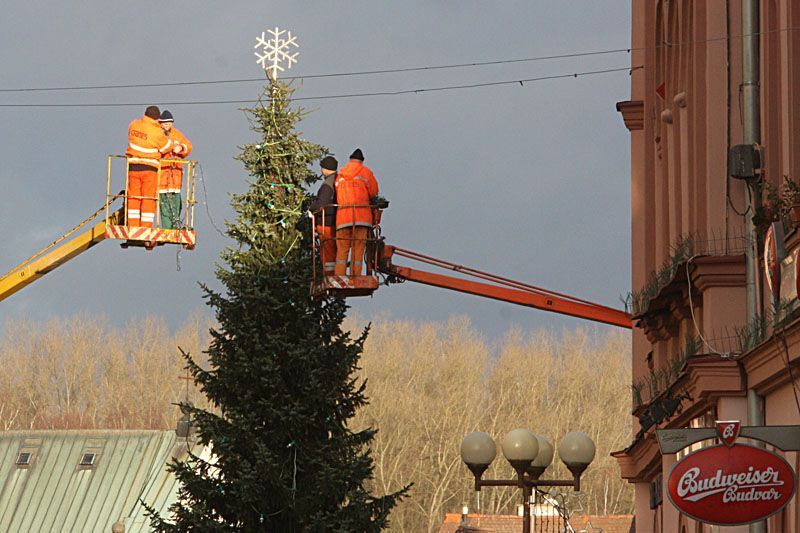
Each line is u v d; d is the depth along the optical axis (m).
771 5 40.19
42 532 132.62
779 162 39.41
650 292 49.94
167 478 134.38
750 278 39.53
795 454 34.38
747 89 40.72
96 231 63.41
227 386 62.84
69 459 138.62
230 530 61.88
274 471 61.09
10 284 64.00
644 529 62.69
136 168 59.94
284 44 65.62
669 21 55.31
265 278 63.12
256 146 65.00
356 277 53.03
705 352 40.53
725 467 31.34
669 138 55.44
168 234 59.44
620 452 63.50
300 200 64.50
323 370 62.72
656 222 59.81
